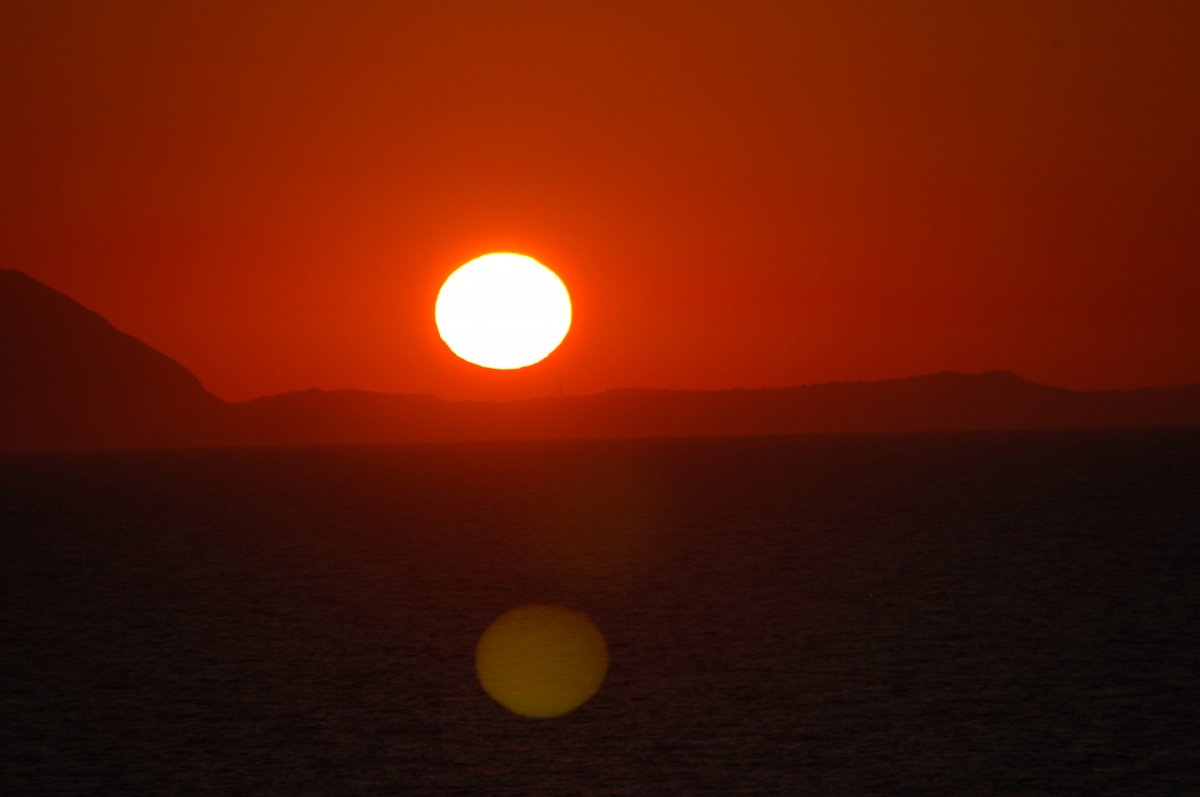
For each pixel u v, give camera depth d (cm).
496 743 13838
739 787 12350
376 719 14812
